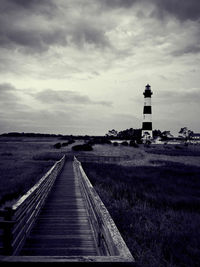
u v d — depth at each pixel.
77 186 12.22
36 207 6.27
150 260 4.94
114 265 1.81
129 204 10.55
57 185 12.52
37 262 1.78
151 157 43.44
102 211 3.34
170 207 10.78
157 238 6.40
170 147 77.19
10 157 36.25
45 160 32.81
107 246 2.62
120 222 7.64
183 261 5.30
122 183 15.67
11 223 3.52
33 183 14.22
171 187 16.47
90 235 5.23
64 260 1.80
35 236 5.12
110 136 157.62
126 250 1.98
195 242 6.31
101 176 18.72
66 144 70.75
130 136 143.25
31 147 65.19
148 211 9.38
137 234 6.63
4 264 1.78
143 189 14.79
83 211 7.34
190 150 67.06
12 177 16.97
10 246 3.50
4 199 10.20
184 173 24.16
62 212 7.21
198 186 17.78
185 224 7.87
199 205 11.65
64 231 5.47
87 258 1.84
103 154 44.94
